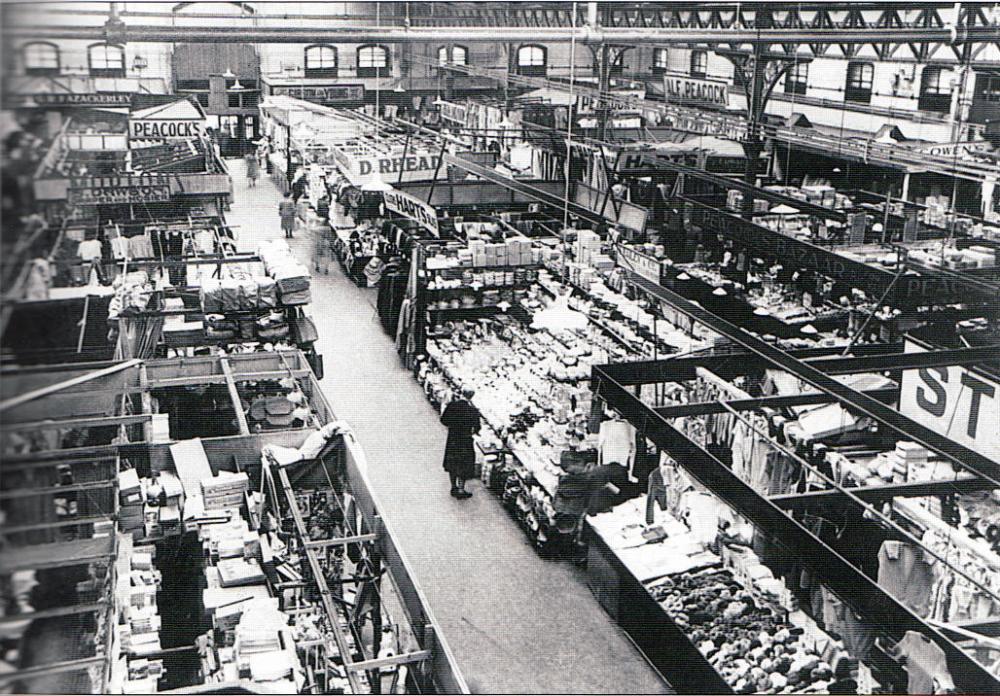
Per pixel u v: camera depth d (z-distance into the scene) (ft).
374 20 109.50
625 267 59.72
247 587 31.83
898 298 42.22
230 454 38.42
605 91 85.71
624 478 41.34
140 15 50.47
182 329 50.08
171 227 60.85
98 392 22.67
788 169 76.95
